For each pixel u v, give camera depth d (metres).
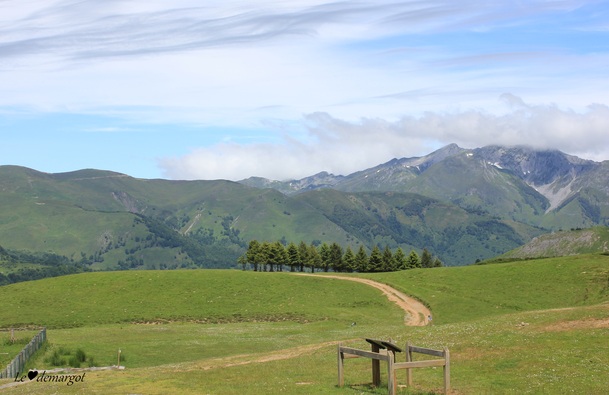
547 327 50.50
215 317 113.56
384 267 197.12
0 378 47.22
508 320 58.81
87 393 36.06
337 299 126.38
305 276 147.12
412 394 33.00
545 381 35.06
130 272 151.00
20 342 74.69
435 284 132.50
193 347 74.06
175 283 138.25
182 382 39.22
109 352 69.00
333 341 64.31
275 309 118.69
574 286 114.50
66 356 63.41
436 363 33.00
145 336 85.44
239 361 51.50
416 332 60.66
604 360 38.97
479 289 123.06
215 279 141.50
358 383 36.84
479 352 44.59
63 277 148.00
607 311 53.72
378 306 119.88
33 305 124.50
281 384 37.31
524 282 122.19
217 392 35.16
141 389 36.91
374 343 35.12
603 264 123.88
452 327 60.47
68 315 116.00
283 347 73.62
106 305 123.38
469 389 33.75
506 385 34.78
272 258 199.62
